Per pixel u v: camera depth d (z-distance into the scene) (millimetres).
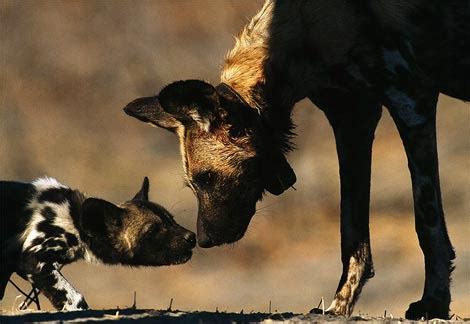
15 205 20875
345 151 20328
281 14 19500
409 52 19125
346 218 20219
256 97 19375
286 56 19406
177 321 17047
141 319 17078
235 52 19750
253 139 19469
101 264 21500
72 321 16609
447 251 19391
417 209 19375
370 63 19156
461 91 19953
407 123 19297
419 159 19328
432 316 19203
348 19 19125
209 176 19609
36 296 20906
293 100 19625
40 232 20766
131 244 21578
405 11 19031
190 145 19625
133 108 19953
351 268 20078
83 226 20844
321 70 19453
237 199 19766
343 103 20219
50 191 21188
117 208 21516
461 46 19250
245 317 17875
